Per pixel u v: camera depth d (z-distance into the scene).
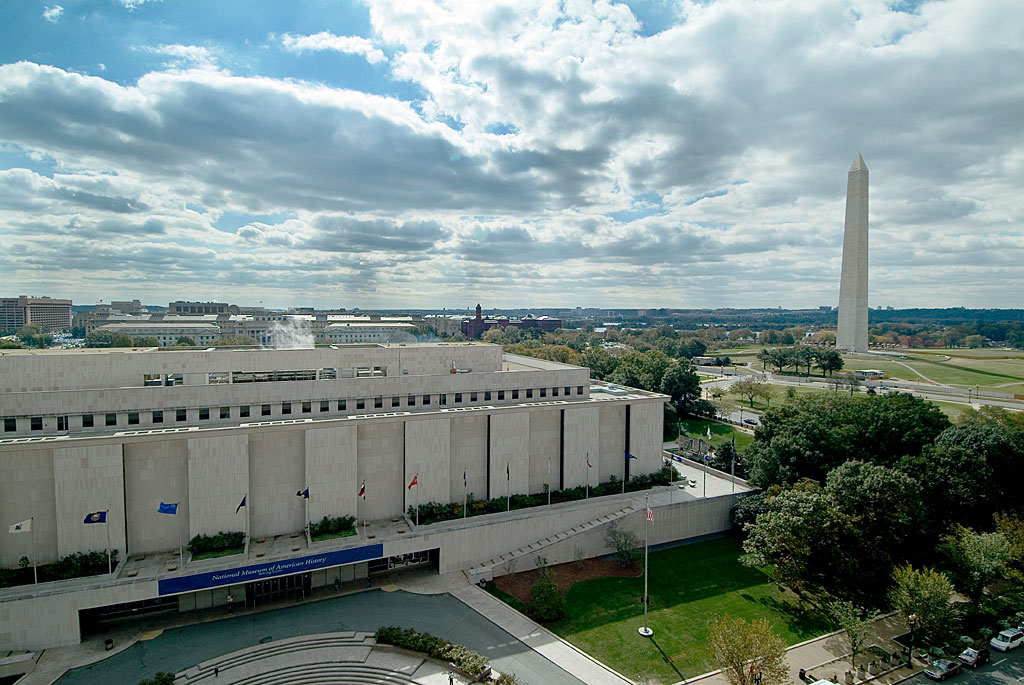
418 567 79.88
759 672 52.72
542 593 68.88
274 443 74.62
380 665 58.31
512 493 89.88
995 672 59.12
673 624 67.44
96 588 60.91
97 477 65.06
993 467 88.25
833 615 69.12
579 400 98.00
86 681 55.16
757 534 77.44
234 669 57.38
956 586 72.56
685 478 102.31
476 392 91.69
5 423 66.75
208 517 70.00
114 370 76.12
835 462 97.62
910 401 110.38
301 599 71.25
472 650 61.47
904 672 58.84
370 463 80.62
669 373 174.38
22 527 59.06
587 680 56.94
